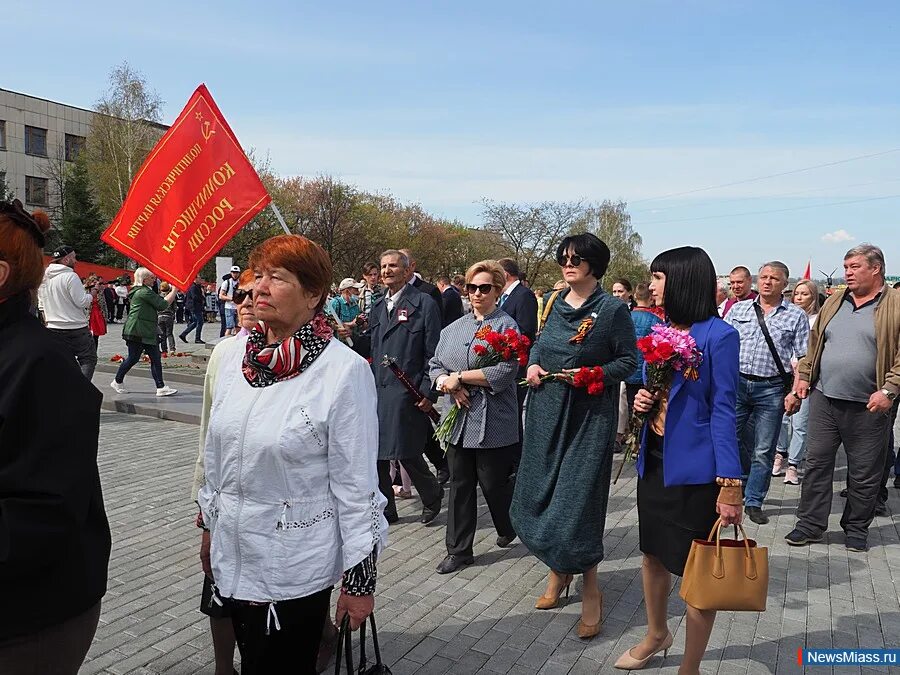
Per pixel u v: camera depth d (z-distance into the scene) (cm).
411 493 600
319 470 197
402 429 498
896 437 887
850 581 423
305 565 195
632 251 5947
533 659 329
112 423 859
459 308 809
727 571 269
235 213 446
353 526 195
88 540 183
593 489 347
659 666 323
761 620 370
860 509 474
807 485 486
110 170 4031
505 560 450
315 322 207
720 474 281
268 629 195
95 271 3572
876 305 465
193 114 438
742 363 538
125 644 337
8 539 156
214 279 3697
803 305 775
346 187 4156
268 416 194
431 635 350
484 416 421
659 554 305
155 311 978
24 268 174
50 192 5106
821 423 480
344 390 196
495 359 416
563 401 355
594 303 355
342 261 4194
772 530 518
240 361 212
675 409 294
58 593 173
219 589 204
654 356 288
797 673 318
